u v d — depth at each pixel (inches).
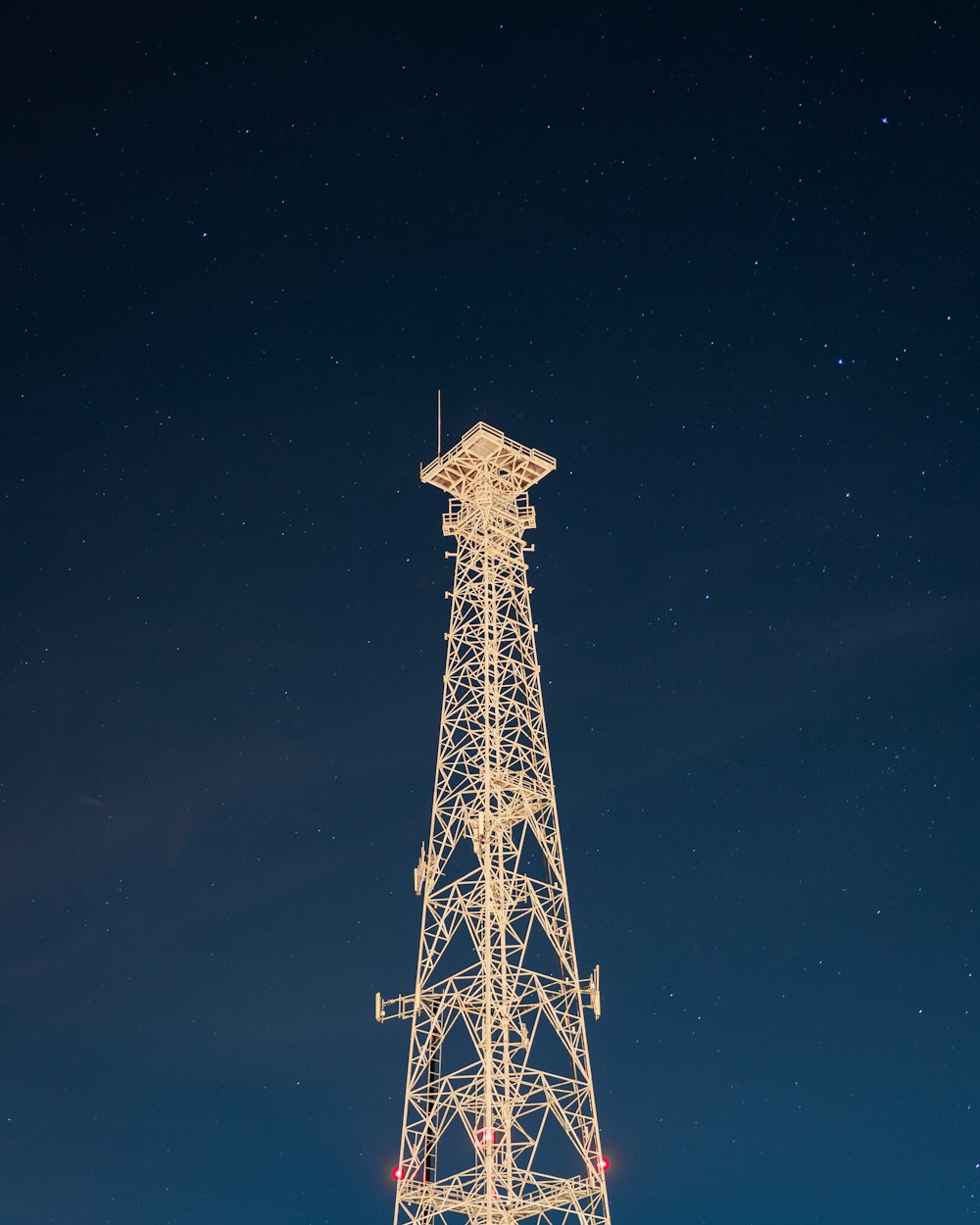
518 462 2198.6
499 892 1815.9
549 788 1936.5
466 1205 1614.2
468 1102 1688.0
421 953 1793.8
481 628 2068.2
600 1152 1674.5
